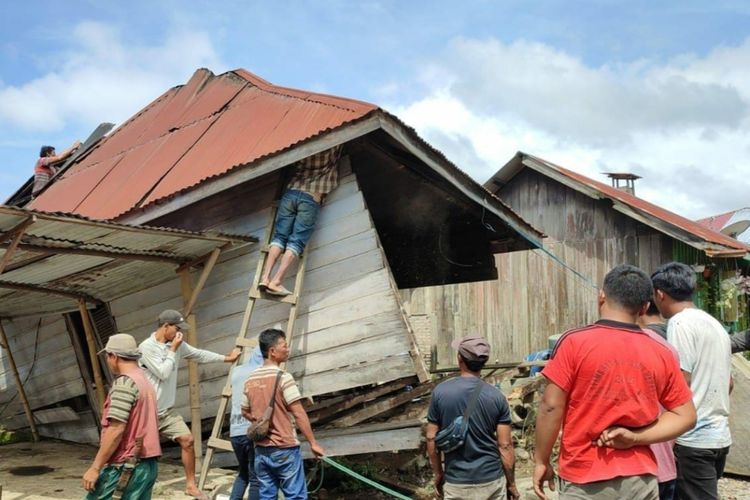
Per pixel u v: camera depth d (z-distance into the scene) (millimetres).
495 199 9273
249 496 6215
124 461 4605
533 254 16141
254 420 5695
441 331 16625
